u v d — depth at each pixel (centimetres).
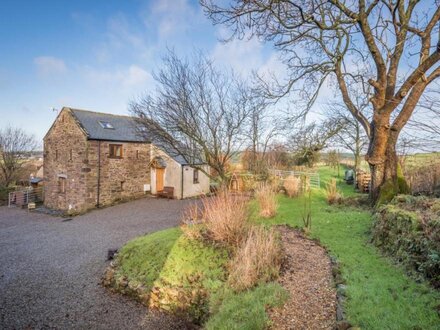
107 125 1797
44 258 855
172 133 1309
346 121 1477
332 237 585
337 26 808
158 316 487
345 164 2698
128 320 490
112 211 1537
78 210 1597
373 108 833
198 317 433
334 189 1070
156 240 666
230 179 1423
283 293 356
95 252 876
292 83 989
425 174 912
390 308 294
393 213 494
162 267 546
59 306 558
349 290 342
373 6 745
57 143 1766
